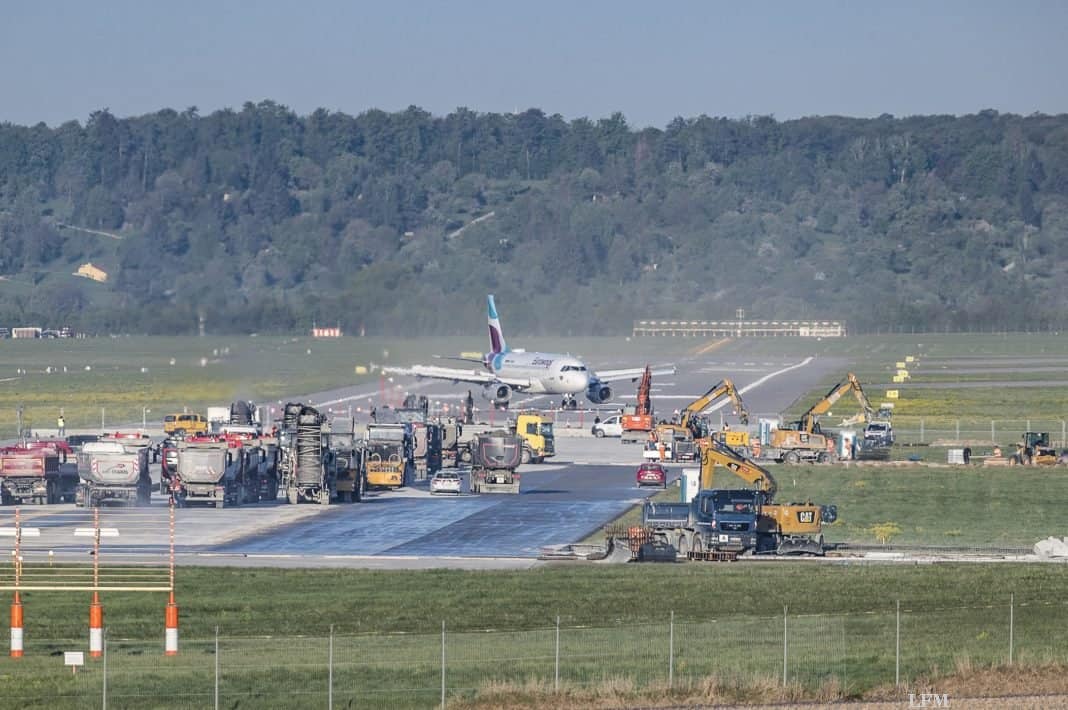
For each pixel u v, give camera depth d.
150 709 192.62
